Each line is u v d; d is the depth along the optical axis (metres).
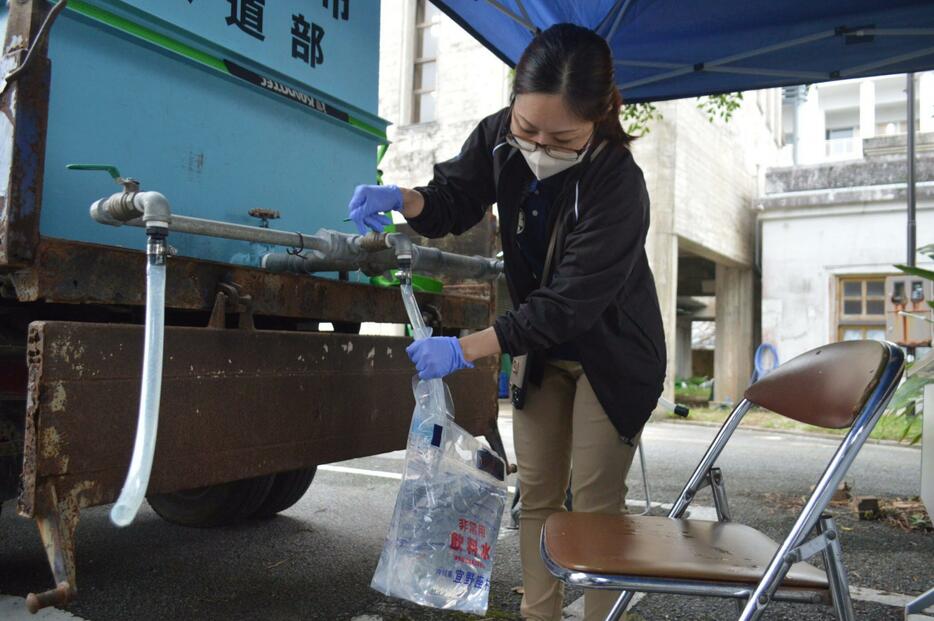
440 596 1.62
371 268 2.16
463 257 2.46
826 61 3.85
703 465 1.74
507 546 3.10
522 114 1.54
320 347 2.06
